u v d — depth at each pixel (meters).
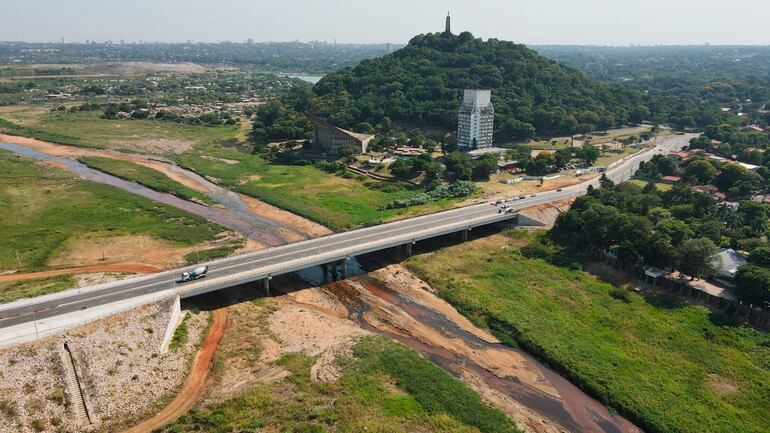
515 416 92.69
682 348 109.31
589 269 144.88
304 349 109.50
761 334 111.31
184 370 100.12
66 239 158.75
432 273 147.38
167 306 112.50
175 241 162.50
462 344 115.12
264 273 130.50
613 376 101.25
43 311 107.31
